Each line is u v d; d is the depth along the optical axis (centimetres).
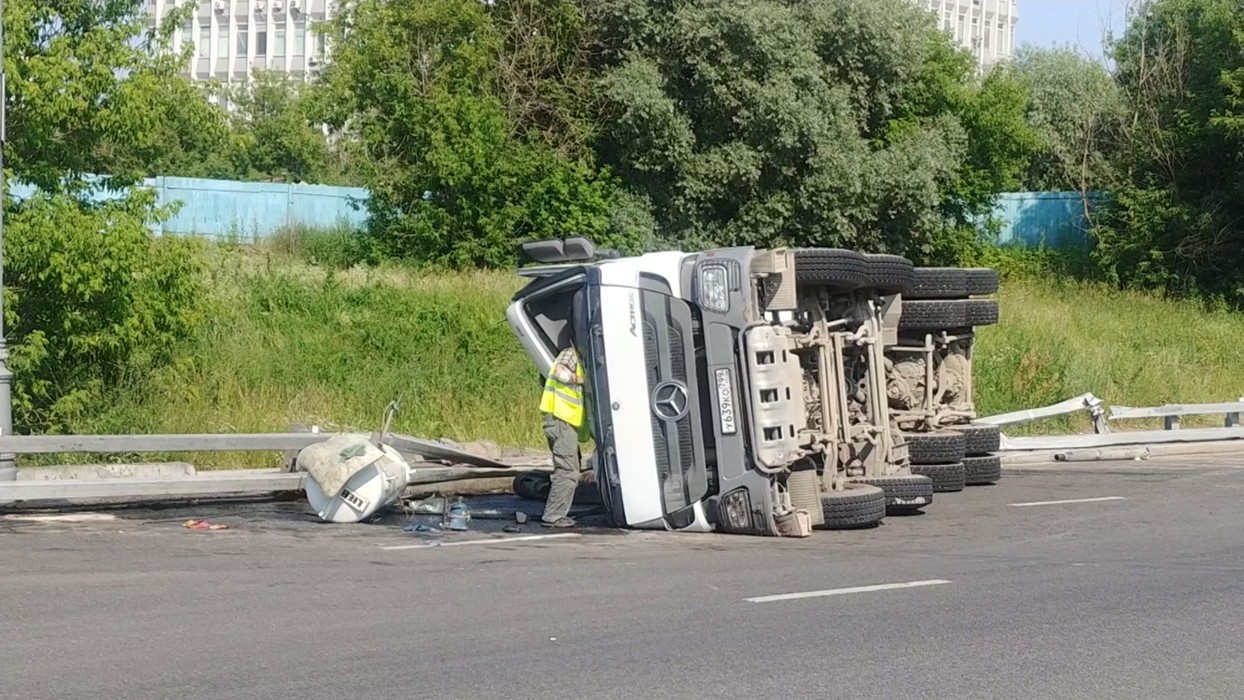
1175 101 4003
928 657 707
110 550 1026
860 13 3444
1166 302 3603
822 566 988
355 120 3234
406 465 1272
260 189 3309
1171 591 896
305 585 891
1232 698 641
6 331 1480
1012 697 636
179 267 1568
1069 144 4456
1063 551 1077
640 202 3356
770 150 3356
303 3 7275
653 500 1149
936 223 3528
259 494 1366
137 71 1518
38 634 732
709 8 3325
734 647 722
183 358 1769
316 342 2034
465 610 813
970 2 8119
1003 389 2264
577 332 1191
